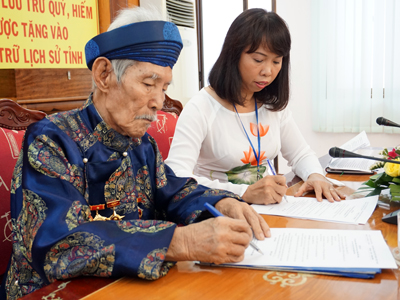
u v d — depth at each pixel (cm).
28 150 89
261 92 169
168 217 110
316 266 75
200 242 77
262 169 169
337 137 427
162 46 90
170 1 340
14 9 238
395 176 121
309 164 164
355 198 128
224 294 68
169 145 182
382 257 77
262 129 168
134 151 111
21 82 244
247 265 78
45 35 260
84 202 89
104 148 98
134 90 90
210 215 107
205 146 165
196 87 383
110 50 89
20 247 86
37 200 84
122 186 100
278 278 73
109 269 75
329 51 407
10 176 114
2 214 111
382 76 386
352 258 77
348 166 173
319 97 420
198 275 76
